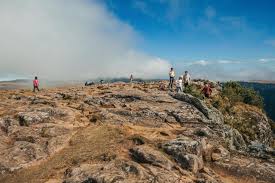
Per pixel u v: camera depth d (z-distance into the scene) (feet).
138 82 231.30
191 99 122.42
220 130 102.22
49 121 97.19
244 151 97.81
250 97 184.24
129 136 88.43
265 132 157.17
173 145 80.69
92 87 191.42
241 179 77.51
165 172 69.51
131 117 105.81
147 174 66.95
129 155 77.46
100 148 81.61
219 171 79.97
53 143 83.10
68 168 72.38
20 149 79.15
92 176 64.69
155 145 83.20
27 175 71.10
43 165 75.25
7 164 73.31
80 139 87.56
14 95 153.28
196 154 80.48
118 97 126.72
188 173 72.84
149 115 107.45
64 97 135.85
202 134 95.71
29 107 107.76
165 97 125.90
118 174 65.46
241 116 159.22
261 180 77.51
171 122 106.11
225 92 182.09
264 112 184.96
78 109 113.91
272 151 98.63
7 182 69.21
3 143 83.35
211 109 125.08
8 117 95.66
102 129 94.17
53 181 67.77
